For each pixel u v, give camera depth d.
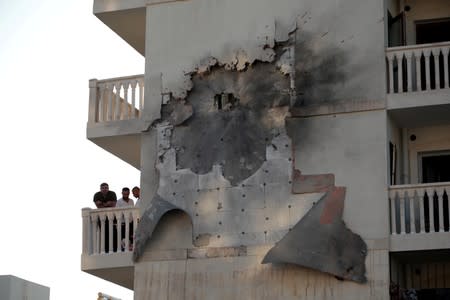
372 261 47.44
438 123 50.53
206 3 52.00
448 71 48.88
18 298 60.84
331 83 49.50
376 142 48.53
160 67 52.09
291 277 48.38
